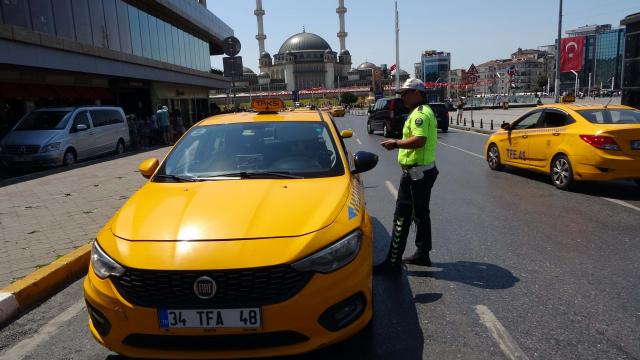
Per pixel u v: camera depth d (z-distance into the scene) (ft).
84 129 48.88
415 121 14.67
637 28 39.19
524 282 14.44
